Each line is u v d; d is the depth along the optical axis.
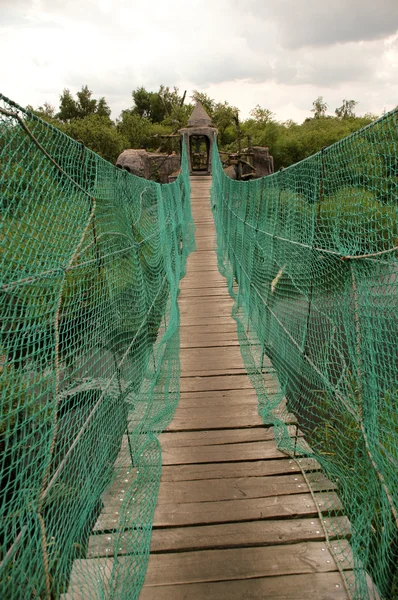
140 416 3.23
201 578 2.01
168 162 19.50
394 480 1.81
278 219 3.88
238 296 5.94
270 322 4.22
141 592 1.95
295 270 3.29
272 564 2.08
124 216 3.38
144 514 2.35
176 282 6.88
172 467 2.84
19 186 1.55
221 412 3.48
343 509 2.40
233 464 2.84
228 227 8.17
